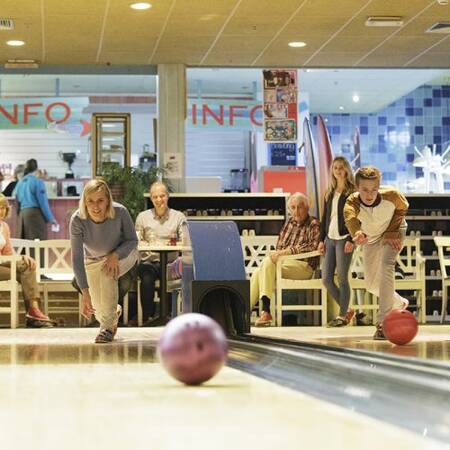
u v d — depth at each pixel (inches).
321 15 412.8
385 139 820.6
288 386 155.0
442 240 426.9
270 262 388.5
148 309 411.2
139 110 731.4
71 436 104.3
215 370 153.6
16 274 389.7
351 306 389.4
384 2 394.3
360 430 106.6
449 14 413.7
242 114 708.7
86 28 428.5
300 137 716.0
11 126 687.7
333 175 379.2
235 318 271.9
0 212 398.6
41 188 548.4
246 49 473.7
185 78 503.8
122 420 116.2
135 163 730.2
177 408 127.0
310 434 103.7
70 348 257.6
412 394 126.3
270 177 529.0
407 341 256.1
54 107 687.7
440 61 508.1
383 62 508.4
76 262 286.0
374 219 299.3
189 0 386.6
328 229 381.7
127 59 491.2
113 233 287.1
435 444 95.5
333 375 152.0
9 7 393.4
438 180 701.3
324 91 721.0
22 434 106.6
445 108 813.2
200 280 266.2
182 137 501.4
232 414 120.9
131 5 392.5
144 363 205.0
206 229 275.9
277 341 228.8
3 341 291.7
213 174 792.9
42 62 496.1
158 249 382.9
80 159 746.2
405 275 458.0
